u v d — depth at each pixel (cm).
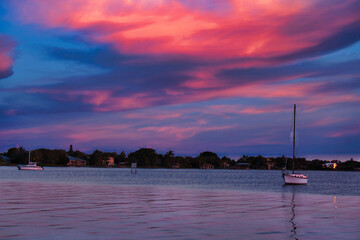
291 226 2136
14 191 4719
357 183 13725
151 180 11081
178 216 2508
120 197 3950
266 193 5050
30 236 1788
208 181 11819
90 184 7088
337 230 2017
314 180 17412
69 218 2372
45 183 7094
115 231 1941
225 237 1816
